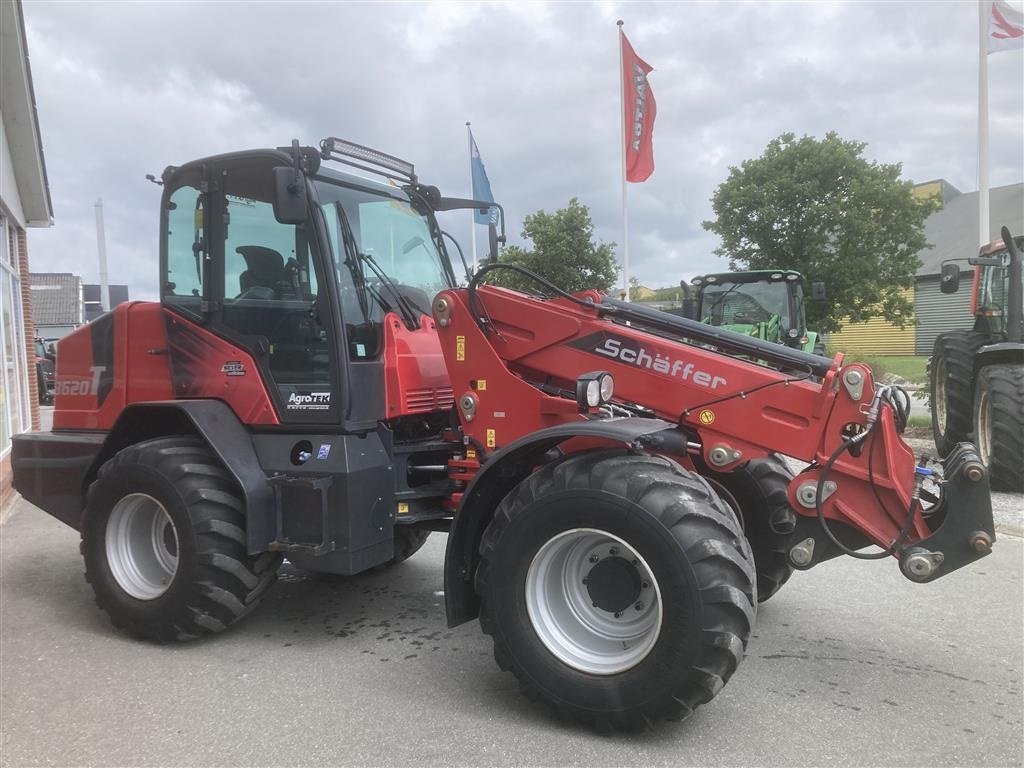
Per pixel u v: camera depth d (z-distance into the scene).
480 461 3.87
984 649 3.84
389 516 3.97
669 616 2.81
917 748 2.90
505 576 3.11
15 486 4.89
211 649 3.96
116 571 4.10
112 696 3.41
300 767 2.81
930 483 3.81
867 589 4.75
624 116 14.70
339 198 4.09
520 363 3.80
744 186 18.83
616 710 2.91
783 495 4.08
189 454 3.96
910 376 18.83
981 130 12.32
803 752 2.88
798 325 11.77
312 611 4.53
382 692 3.43
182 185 4.30
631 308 3.77
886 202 18.11
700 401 3.46
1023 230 31.48
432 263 4.79
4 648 4.00
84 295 49.00
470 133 15.57
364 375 3.92
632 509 2.86
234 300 4.10
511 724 3.11
